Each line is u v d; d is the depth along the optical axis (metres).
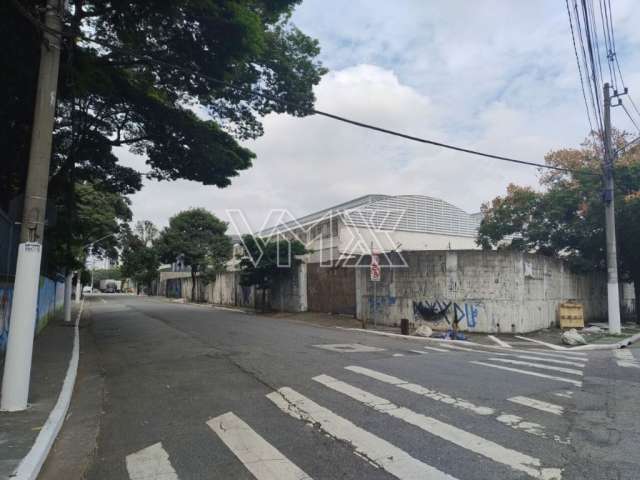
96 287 114.75
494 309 16.66
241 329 16.69
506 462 4.35
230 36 11.05
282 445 4.84
